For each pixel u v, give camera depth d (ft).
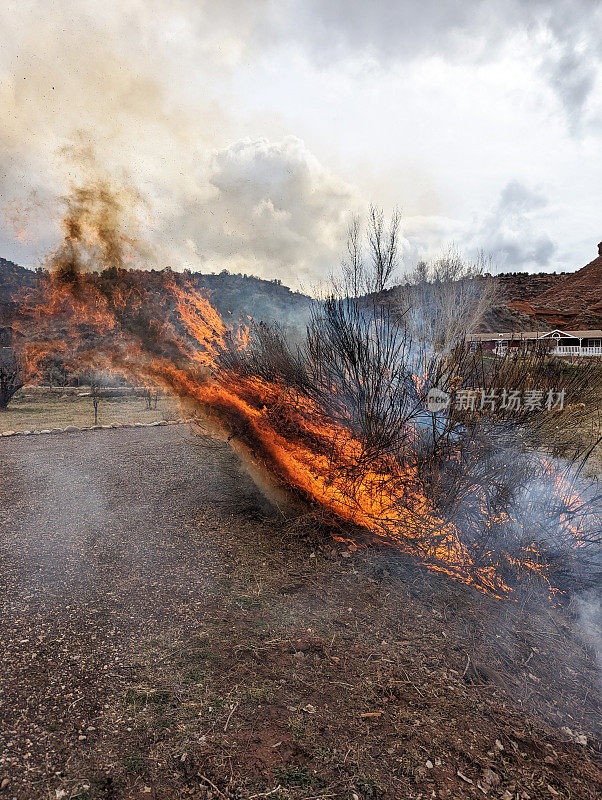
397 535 13.37
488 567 12.34
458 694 8.55
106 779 6.37
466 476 12.14
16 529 14.47
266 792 6.35
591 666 9.71
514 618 11.03
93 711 7.50
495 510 12.01
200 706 7.78
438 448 12.41
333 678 8.69
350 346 13.43
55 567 12.14
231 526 15.33
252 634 9.82
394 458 12.98
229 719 7.55
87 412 42.34
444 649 9.78
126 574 11.98
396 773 6.82
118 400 49.08
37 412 42.34
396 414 12.94
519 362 13.11
